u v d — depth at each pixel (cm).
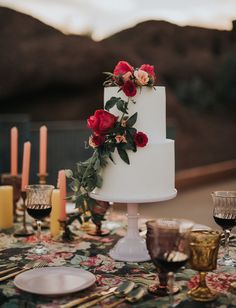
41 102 696
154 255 81
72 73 690
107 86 116
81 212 133
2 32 640
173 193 115
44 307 84
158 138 116
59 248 124
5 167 361
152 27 878
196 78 947
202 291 90
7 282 97
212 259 87
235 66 938
